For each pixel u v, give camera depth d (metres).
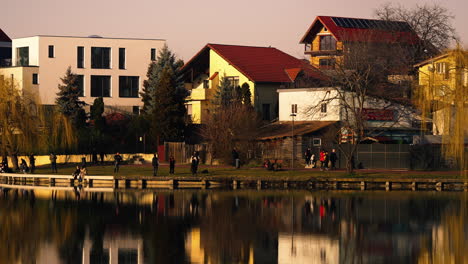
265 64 148.25
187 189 102.75
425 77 97.31
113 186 107.25
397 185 101.88
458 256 61.47
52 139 120.50
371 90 115.50
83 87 167.12
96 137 133.75
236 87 139.62
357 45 122.69
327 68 128.12
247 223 74.69
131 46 170.25
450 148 95.81
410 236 69.19
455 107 94.44
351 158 106.12
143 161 133.50
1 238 67.06
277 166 112.00
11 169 126.06
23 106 118.38
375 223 75.31
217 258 59.59
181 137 136.62
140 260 58.78
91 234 68.88
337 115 121.81
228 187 104.62
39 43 164.50
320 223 75.00
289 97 130.00
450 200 90.50
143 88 169.50
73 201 90.62
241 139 121.19
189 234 68.88
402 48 145.12
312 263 58.81
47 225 73.56
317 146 117.62
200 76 158.38
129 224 73.88
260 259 59.69
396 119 121.25
